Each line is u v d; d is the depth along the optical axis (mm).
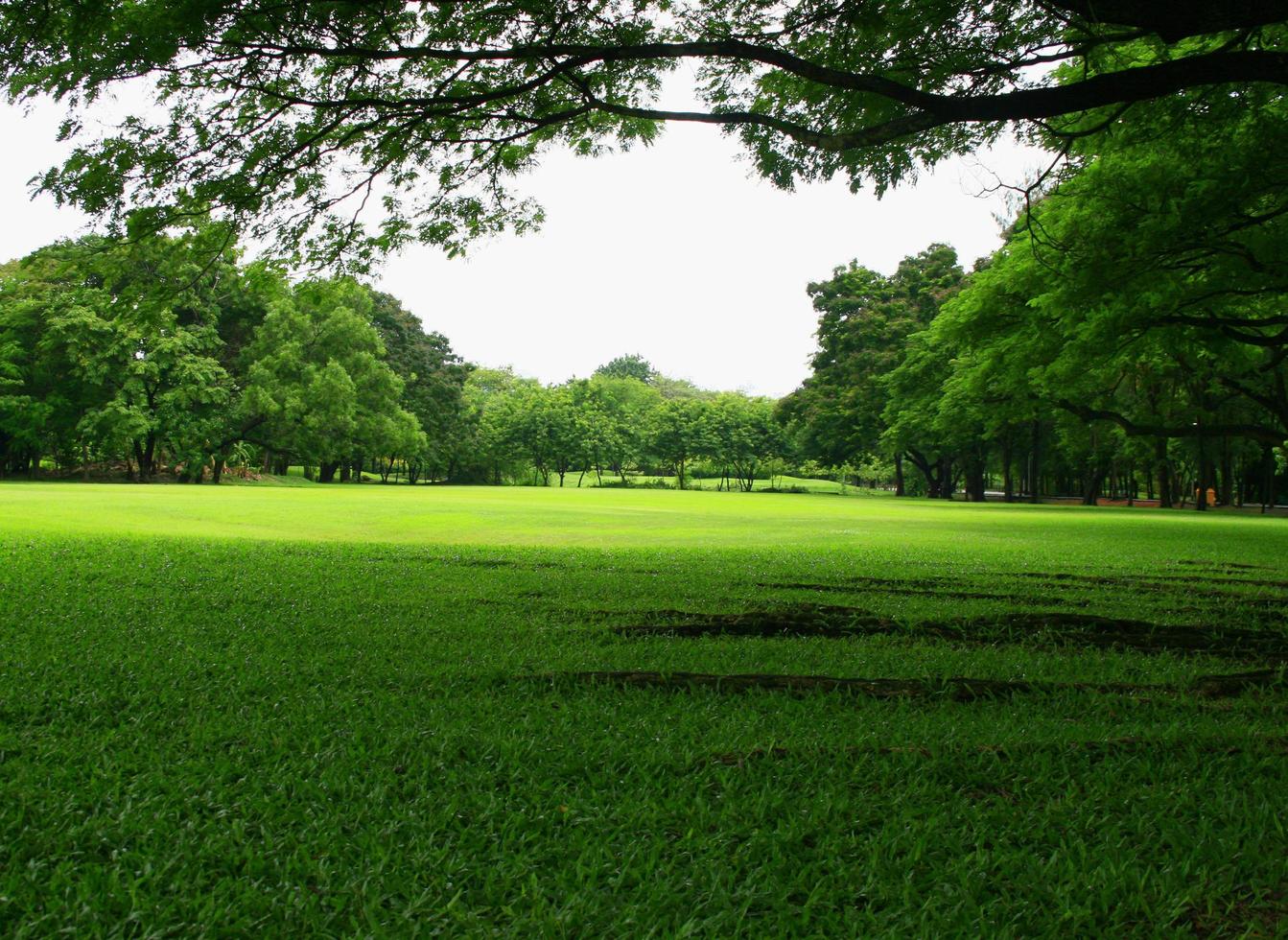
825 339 55469
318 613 6867
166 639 5660
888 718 4148
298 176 8000
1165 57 8500
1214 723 4117
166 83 6605
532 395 76938
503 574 9633
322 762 3426
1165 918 2359
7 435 50406
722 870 2574
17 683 4418
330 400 52125
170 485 40625
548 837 2812
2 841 2688
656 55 6254
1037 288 16703
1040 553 13281
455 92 7648
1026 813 3029
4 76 6160
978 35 6934
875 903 2459
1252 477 53938
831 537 16734
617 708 4293
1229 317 17047
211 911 2293
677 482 81750
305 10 6148
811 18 6953
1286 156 10758
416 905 2336
